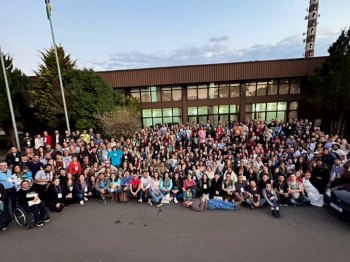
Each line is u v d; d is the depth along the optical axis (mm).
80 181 6516
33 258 3812
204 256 3848
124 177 6898
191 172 7297
